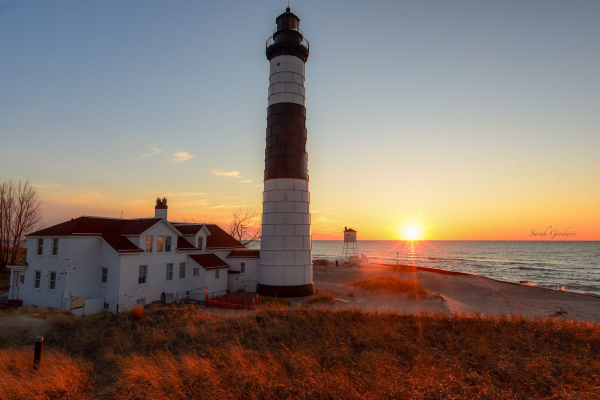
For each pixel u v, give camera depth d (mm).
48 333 16734
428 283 46281
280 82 33125
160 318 17625
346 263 75875
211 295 31547
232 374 9773
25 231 45781
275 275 30688
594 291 52781
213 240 37062
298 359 10578
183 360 11000
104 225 27703
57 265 24984
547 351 11828
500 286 45969
